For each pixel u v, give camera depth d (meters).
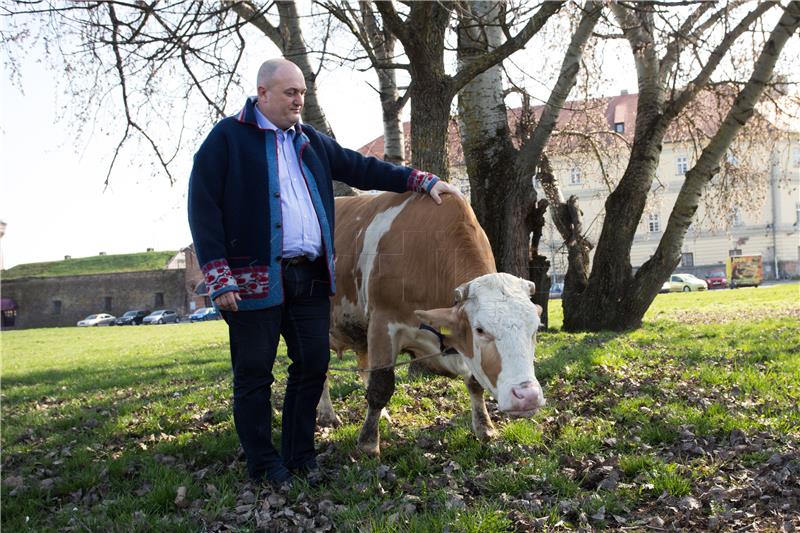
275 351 4.03
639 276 12.27
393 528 3.19
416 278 4.27
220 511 3.59
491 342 3.47
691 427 4.65
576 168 17.22
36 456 5.12
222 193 3.88
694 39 10.36
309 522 3.39
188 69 9.04
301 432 4.14
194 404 6.85
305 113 9.30
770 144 14.38
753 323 12.11
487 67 7.14
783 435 4.39
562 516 3.35
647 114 12.14
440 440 4.70
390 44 10.09
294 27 9.06
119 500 3.88
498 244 10.17
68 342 19.44
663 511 3.38
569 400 5.64
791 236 45.94
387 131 10.05
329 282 4.10
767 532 3.05
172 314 29.84
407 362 4.35
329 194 4.24
